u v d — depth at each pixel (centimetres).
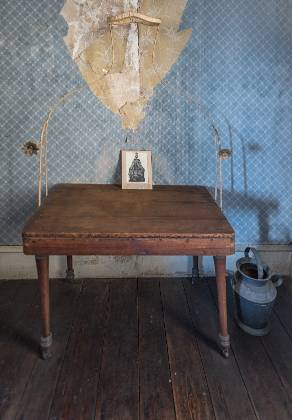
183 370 169
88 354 178
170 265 250
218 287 171
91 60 216
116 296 228
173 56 216
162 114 225
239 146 230
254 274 199
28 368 169
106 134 227
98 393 155
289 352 183
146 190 222
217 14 210
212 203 201
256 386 161
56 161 230
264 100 223
